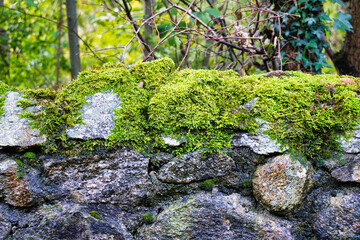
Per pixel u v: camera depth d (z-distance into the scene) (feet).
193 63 13.47
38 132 7.75
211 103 7.95
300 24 11.26
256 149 7.84
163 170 7.83
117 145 7.81
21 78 22.20
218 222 7.73
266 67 10.86
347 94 7.98
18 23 20.33
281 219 7.83
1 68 20.34
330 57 13.64
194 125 7.82
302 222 7.88
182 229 7.73
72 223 7.68
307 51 11.49
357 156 7.79
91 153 7.79
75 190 7.75
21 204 7.68
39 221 7.69
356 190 7.76
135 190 7.81
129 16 10.96
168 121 7.88
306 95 7.98
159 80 8.20
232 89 8.08
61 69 23.97
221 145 7.87
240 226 7.73
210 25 11.82
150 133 7.89
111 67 8.38
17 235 7.65
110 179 7.79
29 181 7.70
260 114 7.91
